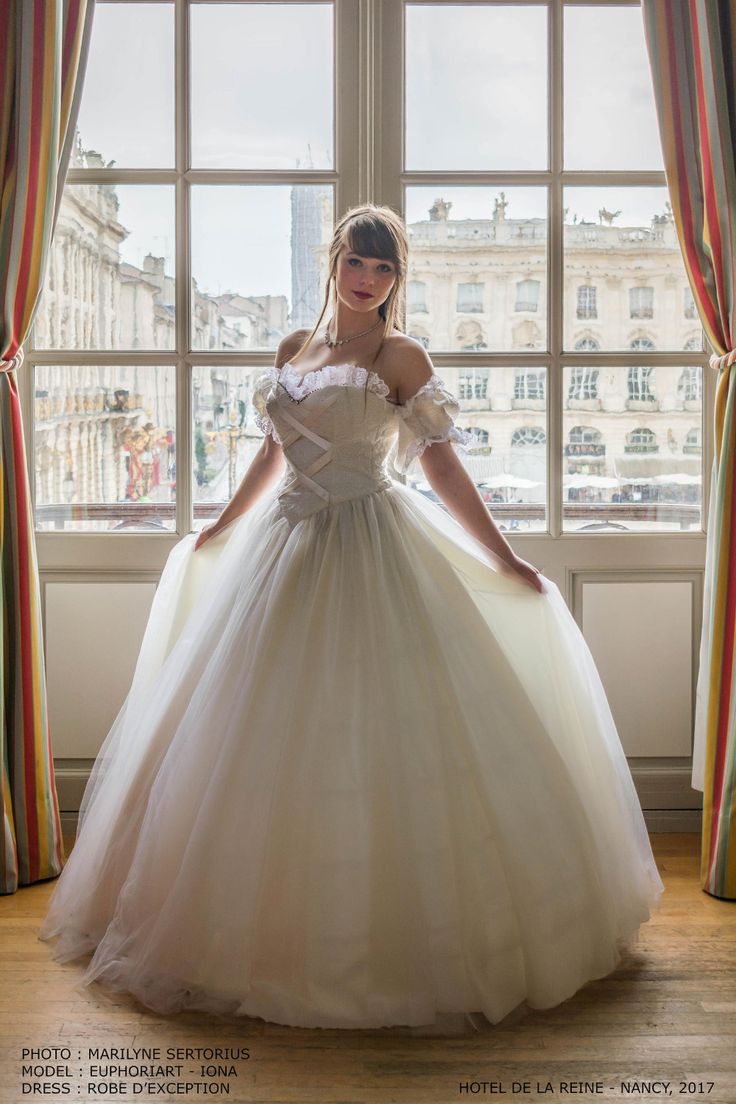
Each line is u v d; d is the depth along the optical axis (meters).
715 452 2.61
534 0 2.84
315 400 2.18
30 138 2.50
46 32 2.50
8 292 2.52
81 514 2.92
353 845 1.82
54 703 2.90
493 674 2.04
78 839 2.28
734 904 2.45
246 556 2.23
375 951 1.81
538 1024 1.86
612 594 2.93
